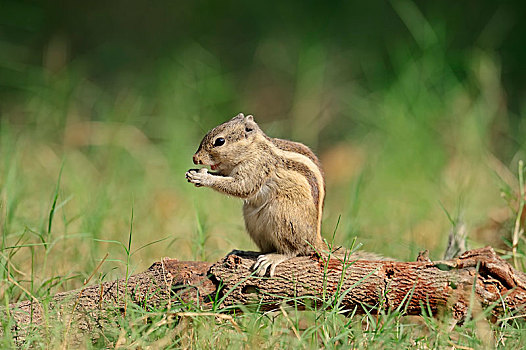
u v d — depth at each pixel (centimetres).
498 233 1159
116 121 1731
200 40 2161
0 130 1627
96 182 1488
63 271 996
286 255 841
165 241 1178
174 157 1545
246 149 857
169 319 729
